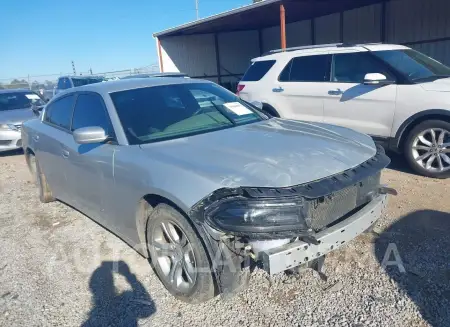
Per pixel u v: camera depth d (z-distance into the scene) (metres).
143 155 2.93
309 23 17.36
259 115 3.99
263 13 14.22
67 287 3.13
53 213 4.79
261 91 7.11
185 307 2.78
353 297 2.74
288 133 3.23
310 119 6.45
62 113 4.35
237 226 2.24
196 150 2.86
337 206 2.59
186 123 3.45
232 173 2.45
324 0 12.34
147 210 3.00
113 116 3.37
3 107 9.73
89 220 4.47
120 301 2.90
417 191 4.58
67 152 3.88
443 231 3.54
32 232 4.27
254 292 2.88
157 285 3.06
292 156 2.66
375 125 5.56
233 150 2.80
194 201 2.40
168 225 2.76
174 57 19.06
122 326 2.64
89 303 2.91
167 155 2.83
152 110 3.50
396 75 5.34
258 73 7.31
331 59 6.16
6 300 3.00
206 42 19.67
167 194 2.58
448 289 2.73
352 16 15.27
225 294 2.48
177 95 3.80
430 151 5.04
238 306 2.74
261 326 2.53
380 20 14.17
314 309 2.65
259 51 20.77
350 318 2.54
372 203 2.85
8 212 4.98
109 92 3.62
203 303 2.81
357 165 2.72
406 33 13.61
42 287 3.15
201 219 2.33
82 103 3.94
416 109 5.04
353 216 2.67
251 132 3.27
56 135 4.23
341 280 2.94
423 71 5.49
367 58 5.73
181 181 2.53
